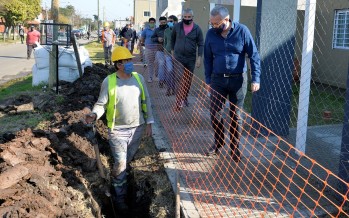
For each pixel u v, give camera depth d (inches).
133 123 181.9
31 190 142.6
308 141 239.5
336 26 445.7
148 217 170.9
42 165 171.2
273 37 236.8
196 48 307.4
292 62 242.7
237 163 191.2
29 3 2126.0
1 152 165.3
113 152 183.5
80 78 399.2
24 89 408.5
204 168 192.1
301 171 187.2
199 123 269.7
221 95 195.9
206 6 445.4
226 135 207.6
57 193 152.7
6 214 124.7
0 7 1830.7
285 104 243.9
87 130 230.4
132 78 180.2
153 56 420.8
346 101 156.9
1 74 588.7
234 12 289.1
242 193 165.8
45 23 364.5
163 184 179.8
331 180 174.7
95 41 2037.4
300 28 358.3
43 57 422.3
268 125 241.9
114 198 190.2
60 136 214.2
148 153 216.5
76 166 190.9
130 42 783.1
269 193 165.0
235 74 195.5
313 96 370.9
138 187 189.5
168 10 936.3
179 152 214.4
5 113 301.1
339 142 237.5
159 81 397.1
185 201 159.3
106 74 457.4
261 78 237.5
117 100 176.2
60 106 307.4
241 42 188.7
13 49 1254.3
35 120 269.7
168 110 308.2
